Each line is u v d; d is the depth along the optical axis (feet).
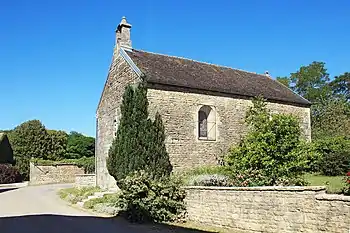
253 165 47.26
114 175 59.67
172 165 61.72
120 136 59.06
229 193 39.86
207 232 37.86
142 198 45.01
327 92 168.04
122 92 68.95
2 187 114.52
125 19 72.64
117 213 49.32
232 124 69.67
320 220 30.78
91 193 68.54
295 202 33.04
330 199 30.09
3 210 55.21
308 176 68.03
